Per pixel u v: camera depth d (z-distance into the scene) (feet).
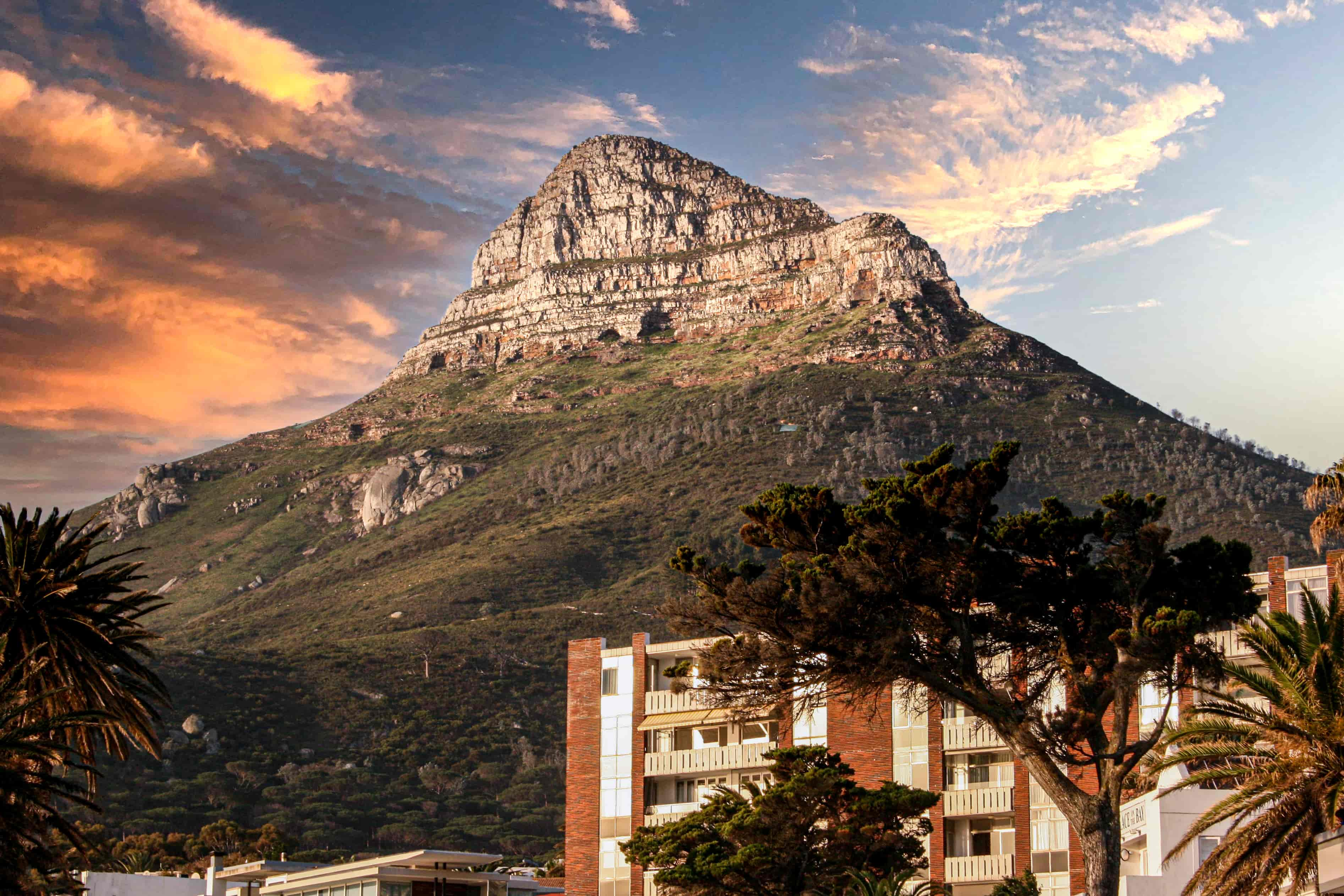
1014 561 146.00
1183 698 237.25
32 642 177.78
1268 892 134.00
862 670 142.82
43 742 160.76
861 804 203.31
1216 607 143.84
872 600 141.28
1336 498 196.85
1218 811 135.74
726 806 216.33
